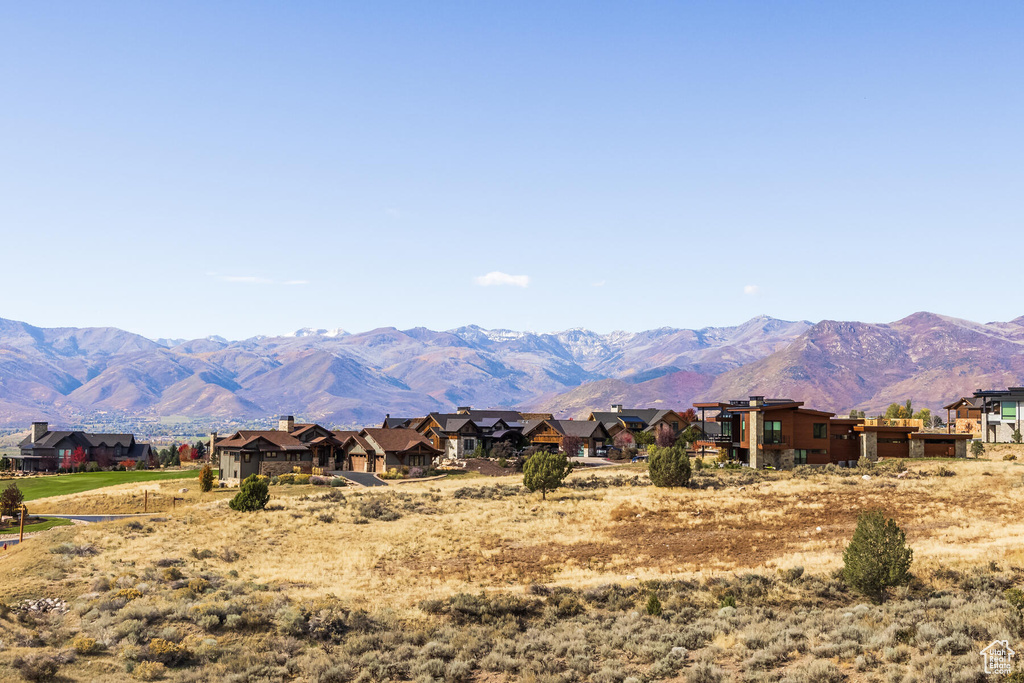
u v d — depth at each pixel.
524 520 57.53
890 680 22.62
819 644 26.52
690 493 64.25
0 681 25.78
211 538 52.12
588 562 44.81
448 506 65.00
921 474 66.75
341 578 42.12
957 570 34.59
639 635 29.45
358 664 28.30
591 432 124.19
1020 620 25.91
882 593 32.78
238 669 28.22
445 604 35.59
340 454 107.88
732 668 25.56
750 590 34.66
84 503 79.31
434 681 26.45
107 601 34.66
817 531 48.12
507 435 125.94
